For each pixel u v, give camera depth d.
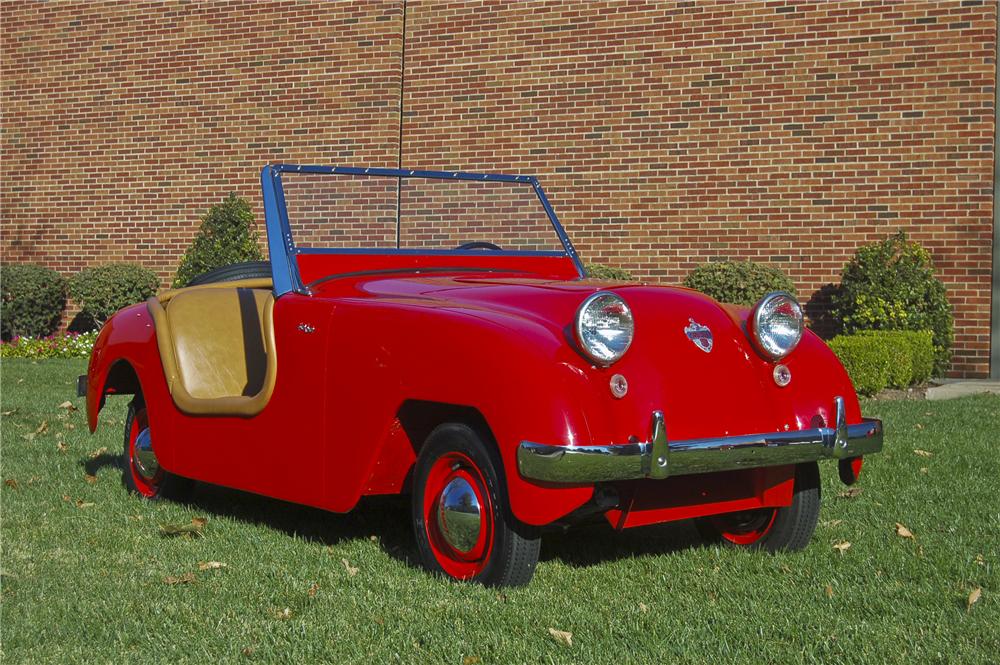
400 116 14.52
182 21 15.62
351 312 4.30
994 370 11.95
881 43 12.30
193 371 5.23
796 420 4.16
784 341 4.18
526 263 5.39
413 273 5.07
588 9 13.53
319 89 14.89
